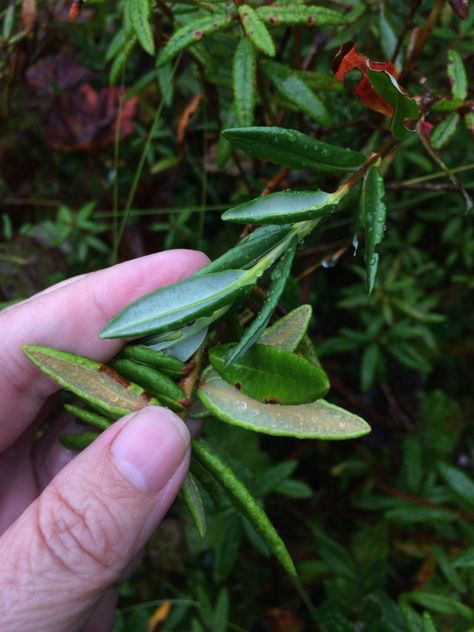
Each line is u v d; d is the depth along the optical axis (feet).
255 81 0.49
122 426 0.38
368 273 0.35
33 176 0.87
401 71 0.54
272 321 0.43
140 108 0.82
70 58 0.81
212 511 0.73
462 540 0.73
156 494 0.41
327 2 0.60
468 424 0.88
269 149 0.36
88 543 0.42
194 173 0.85
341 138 0.67
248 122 0.49
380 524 0.77
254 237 0.36
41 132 0.83
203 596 0.73
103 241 0.86
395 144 0.37
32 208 0.87
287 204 0.35
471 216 0.83
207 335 0.40
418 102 0.44
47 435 0.62
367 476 0.81
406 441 0.76
